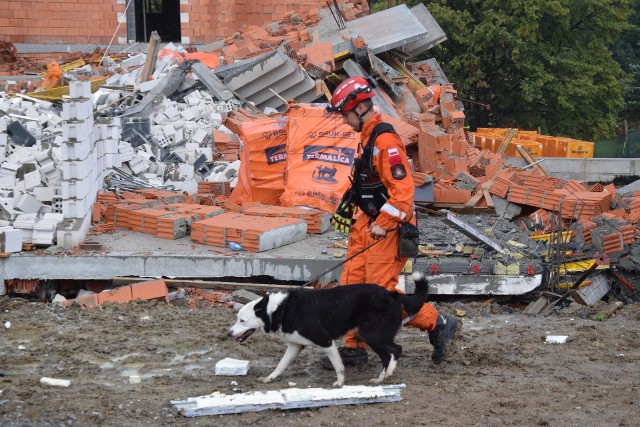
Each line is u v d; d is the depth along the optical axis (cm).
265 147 1722
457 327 921
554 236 1598
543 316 1240
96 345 991
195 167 2095
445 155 1955
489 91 5347
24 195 1470
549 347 1017
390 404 802
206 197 1752
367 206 880
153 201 1636
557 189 1848
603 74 5394
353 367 916
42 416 760
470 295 1409
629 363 950
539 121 5347
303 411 784
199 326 1088
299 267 1381
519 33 4969
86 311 1157
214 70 2814
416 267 1389
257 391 822
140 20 5462
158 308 1193
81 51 4281
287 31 3459
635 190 2144
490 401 810
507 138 3088
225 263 1376
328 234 1567
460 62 5131
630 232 1577
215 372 893
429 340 995
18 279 1374
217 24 4275
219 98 2642
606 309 1244
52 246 1422
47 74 3002
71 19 4266
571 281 1470
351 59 3050
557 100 5150
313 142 1661
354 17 3656
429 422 753
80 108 1453
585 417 768
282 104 2803
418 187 1833
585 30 5447
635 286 1532
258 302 841
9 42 3959
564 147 3394
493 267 1401
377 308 830
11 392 820
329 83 3031
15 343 991
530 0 4972
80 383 859
